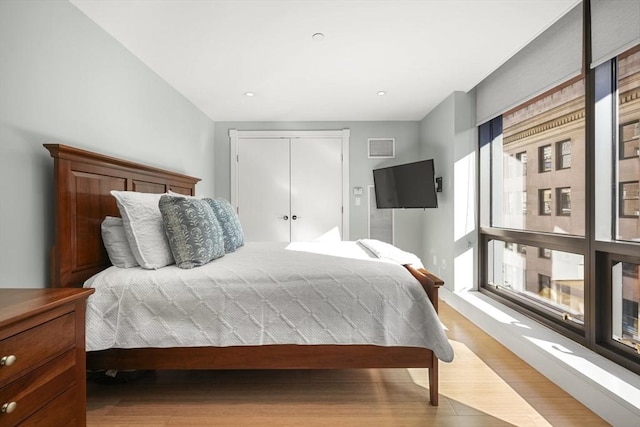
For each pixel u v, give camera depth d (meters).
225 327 1.56
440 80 2.96
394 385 1.82
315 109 3.83
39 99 1.60
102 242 1.87
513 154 2.76
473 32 2.14
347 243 2.95
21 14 1.50
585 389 1.60
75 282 1.66
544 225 2.38
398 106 3.74
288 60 2.54
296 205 4.33
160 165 2.84
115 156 2.20
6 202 1.44
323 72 2.78
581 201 2.01
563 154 2.17
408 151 4.34
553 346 1.95
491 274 3.14
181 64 2.60
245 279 1.62
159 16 1.95
